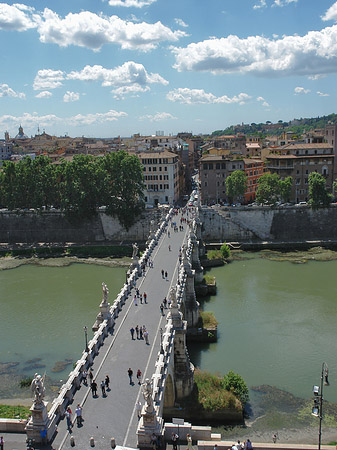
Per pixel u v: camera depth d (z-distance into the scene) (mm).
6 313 80688
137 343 47594
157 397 37281
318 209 127562
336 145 150375
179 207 148000
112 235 134750
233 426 48344
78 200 128125
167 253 88000
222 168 151000
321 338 66625
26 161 134250
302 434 46812
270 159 146625
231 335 68500
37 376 32844
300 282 92000
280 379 56594
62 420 34844
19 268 112438
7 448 32656
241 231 129250
